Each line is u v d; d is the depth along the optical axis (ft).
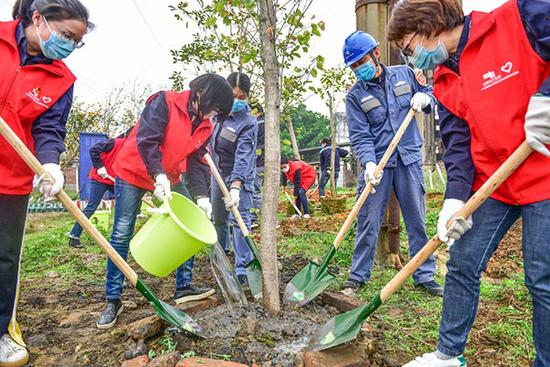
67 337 8.82
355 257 11.28
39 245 19.07
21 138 7.23
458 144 6.64
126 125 49.83
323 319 8.89
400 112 11.13
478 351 8.00
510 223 6.50
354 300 9.51
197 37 16.67
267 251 8.94
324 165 35.50
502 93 5.74
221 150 12.91
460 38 6.14
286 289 9.89
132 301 10.75
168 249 7.88
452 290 6.73
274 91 8.82
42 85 7.30
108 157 17.28
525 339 8.33
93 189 18.52
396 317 9.42
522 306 9.81
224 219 12.72
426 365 6.96
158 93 9.18
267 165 8.92
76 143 43.09
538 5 5.21
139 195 9.70
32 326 9.51
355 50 10.50
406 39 6.44
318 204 33.68
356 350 7.29
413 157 11.03
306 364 7.05
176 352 7.15
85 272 14.46
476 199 5.79
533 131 5.22
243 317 8.67
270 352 7.47
